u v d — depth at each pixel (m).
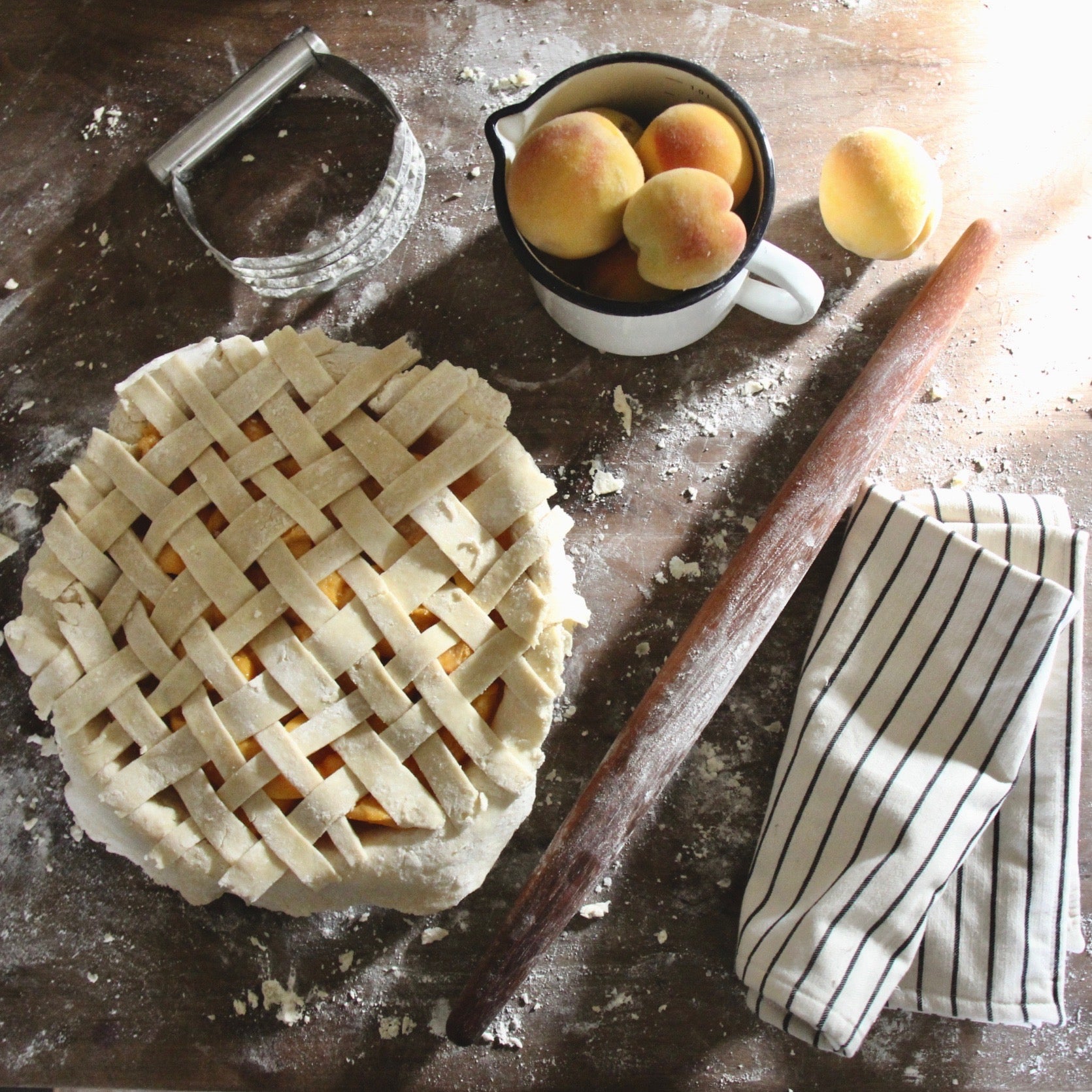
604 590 0.80
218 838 0.67
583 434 0.81
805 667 0.77
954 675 0.75
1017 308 0.82
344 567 0.68
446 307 0.82
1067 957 0.77
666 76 0.72
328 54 0.81
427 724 0.67
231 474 0.69
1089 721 0.79
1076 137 0.82
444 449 0.69
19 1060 0.79
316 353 0.72
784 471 0.81
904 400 0.76
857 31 0.83
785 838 0.76
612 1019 0.78
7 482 0.82
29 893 0.80
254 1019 0.79
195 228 0.78
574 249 0.70
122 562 0.69
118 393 0.72
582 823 0.71
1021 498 0.77
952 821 0.74
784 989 0.73
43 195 0.84
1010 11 0.83
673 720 0.72
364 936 0.79
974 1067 0.77
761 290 0.78
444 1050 0.78
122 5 0.85
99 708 0.68
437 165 0.83
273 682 0.68
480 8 0.84
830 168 0.77
